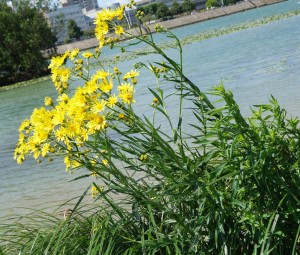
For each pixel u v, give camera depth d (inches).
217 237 97.4
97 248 99.6
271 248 99.0
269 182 100.3
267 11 2736.2
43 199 256.8
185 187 104.8
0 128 609.9
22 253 111.1
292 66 523.2
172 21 3494.1
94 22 105.3
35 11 1888.5
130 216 106.4
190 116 380.5
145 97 556.1
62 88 103.5
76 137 97.8
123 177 102.2
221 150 102.6
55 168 323.3
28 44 1790.1
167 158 103.2
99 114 96.9
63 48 2928.2
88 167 101.5
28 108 788.0
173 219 106.7
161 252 109.3
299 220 97.2
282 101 358.3
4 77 1795.0
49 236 113.3
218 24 2475.4
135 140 103.9
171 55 1115.9
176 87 115.0
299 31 974.4
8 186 306.3
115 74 100.7
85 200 228.2
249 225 102.3
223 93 102.0
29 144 100.3
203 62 804.6
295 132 106.3
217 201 100.1
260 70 551.8
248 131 100.2
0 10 1871.3
